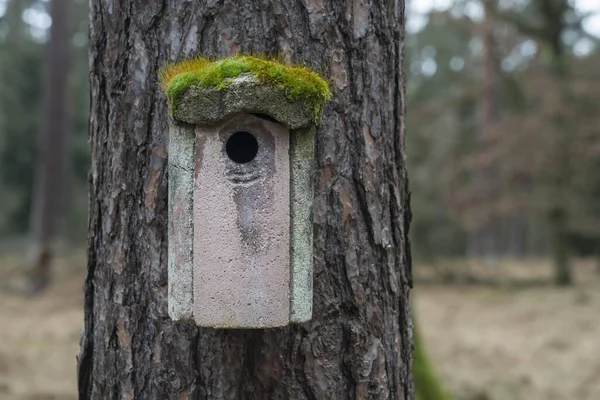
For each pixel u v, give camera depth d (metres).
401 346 2.78
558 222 14.70
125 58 2.59
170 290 2.40
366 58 2.61
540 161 13.82
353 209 2.60
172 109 2.25
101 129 2.68
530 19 18.80
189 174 2.33
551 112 13.52
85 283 2.76
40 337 8.98
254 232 2.32
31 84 21.80
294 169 2.36
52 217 14.06
